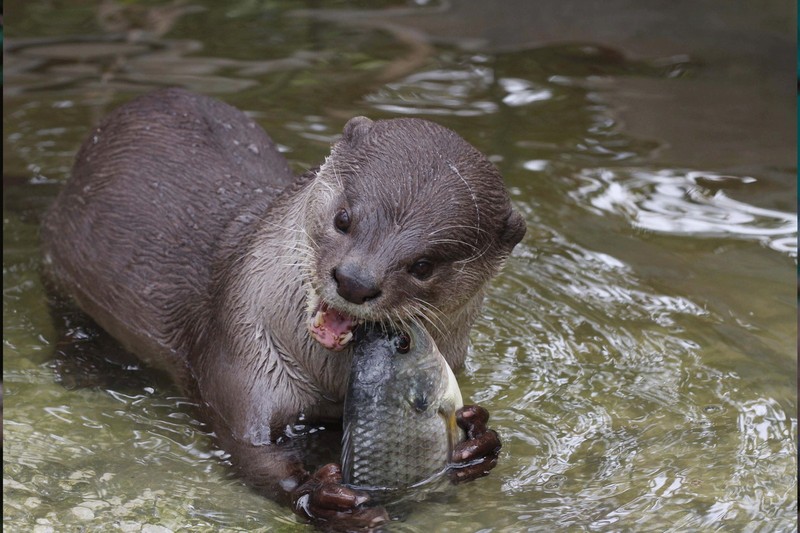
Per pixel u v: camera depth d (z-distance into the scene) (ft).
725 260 69.05
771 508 47.24
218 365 52.49
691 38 102.99
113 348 59.57
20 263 66.18
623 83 94.17
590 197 76.02
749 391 56.08
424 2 107.96
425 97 89.45
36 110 84.38
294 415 51.49
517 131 84.69
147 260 58.49
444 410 46.80
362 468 46.24
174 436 52.13
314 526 45.70
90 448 50.70
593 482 48.78
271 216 51.78
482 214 46.37
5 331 60.03
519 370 57.41
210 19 102.78
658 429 52.90
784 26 104.63
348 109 86.43
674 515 46.60
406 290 44.19
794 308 63.82
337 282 43.09
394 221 44.14
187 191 59.57
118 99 86.43
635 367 58.03
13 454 49.67
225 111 65.87
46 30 97.91
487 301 63.72
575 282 66.08
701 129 86.69
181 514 46.24
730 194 77.10
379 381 45.62
